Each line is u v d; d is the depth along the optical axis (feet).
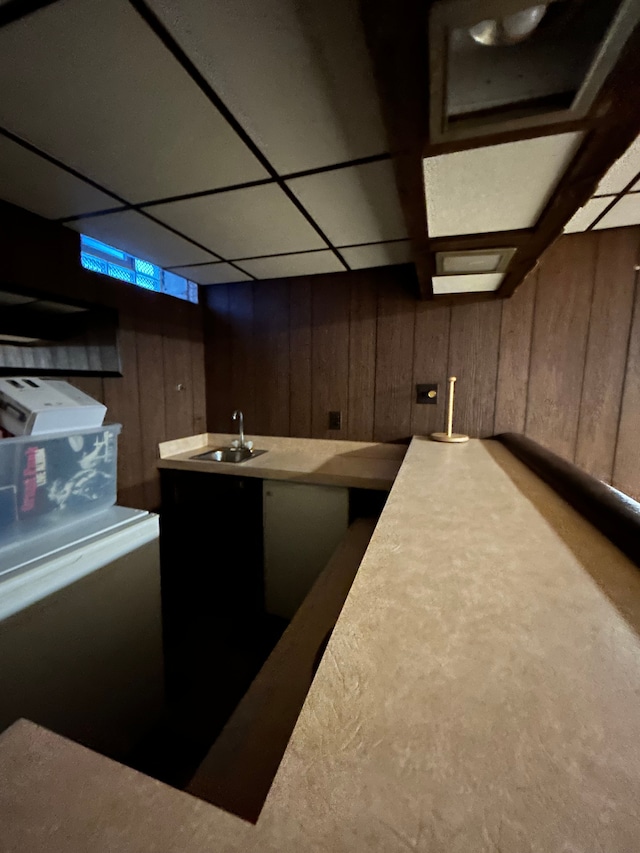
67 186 4.11
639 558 2.04
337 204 4.45
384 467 6.52
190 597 7.29
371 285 6.95
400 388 6.96
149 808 0.95
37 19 2.22
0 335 4.48
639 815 0.89
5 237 4.51
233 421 8.25
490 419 6.46
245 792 2.08
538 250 4.03
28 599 3.02
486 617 1.62
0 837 0.89
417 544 2.33
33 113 3.00
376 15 1.55
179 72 2.60
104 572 3.69
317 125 3.12
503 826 0.87
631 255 5.50
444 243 3.84
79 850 0.86
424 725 1.13
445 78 1.84
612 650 1.43
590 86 1.86
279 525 6.58
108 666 3.78
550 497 3.24
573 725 1.12
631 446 5.75
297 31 2.29
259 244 5.70
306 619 3.76
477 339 6.41
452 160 2.49
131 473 6.63
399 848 0.83
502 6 1.51
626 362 5.66
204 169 3.77
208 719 4.72
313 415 7.62
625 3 1.50
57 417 3.70
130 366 6.51
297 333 7.55
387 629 1.55
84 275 5.53
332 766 1.01
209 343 8.27
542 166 2.54
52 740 1.17
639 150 3.51
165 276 7.22
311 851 0.83
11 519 3.36
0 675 2.83
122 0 2.11
